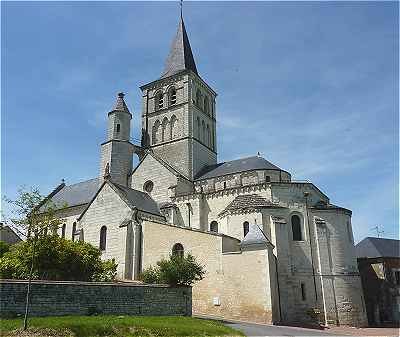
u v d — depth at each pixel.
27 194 22.17
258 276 32.59
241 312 32.38
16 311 20.77
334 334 27.92
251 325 28.72
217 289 33.84
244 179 45.81
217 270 34.38
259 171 45.31
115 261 38.31
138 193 46.22
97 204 42.56
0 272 28.69
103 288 24.44
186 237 36.59
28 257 27.80
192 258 31.33
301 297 36.84
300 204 40.44
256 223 37.91
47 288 22.12
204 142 56.62
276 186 41.00
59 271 29.50
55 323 19.09
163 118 56.12
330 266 38.38
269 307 31.48
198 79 58.03
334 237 39.41
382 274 50.59
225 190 43.66
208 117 59.00
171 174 47.91
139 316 24.78
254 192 41.81
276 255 36.69
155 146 55.03
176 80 57.09
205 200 44.81
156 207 45.72
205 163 54.91
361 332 31.41
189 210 44.66
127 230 38.72
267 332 24.91
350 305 37.41
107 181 42.91
